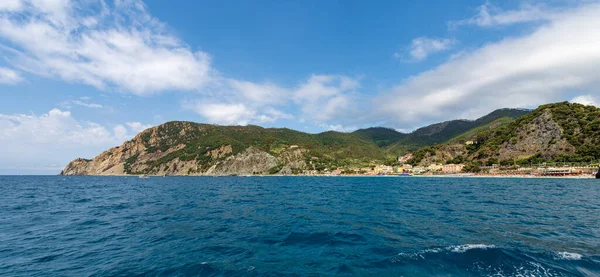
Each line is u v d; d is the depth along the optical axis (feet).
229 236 62.39
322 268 40.70
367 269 39.40
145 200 148.97
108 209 111.86
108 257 48.32
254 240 58.39
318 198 151.12
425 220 78.02
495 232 61.31
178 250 51.72
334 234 62.18
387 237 58.13
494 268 37.58
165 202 137.18
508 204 112.88
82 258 48.03
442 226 69.15
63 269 42.80
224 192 210.38
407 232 62.69
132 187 306.35
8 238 62.95
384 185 297.94
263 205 120.67
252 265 42.73
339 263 42.60
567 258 40.86
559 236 56.59
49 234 66.64
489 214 87.15
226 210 105.40
